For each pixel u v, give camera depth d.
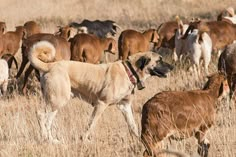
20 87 20.34
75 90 13.73
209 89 11.51
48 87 13.42
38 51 13.61
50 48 13.73
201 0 43.88
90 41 20.17
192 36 20.69
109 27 28.67
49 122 13.42
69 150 11.98
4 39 22.30
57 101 13.42
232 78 15.37
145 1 45.56
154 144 10.76
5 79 18.94
